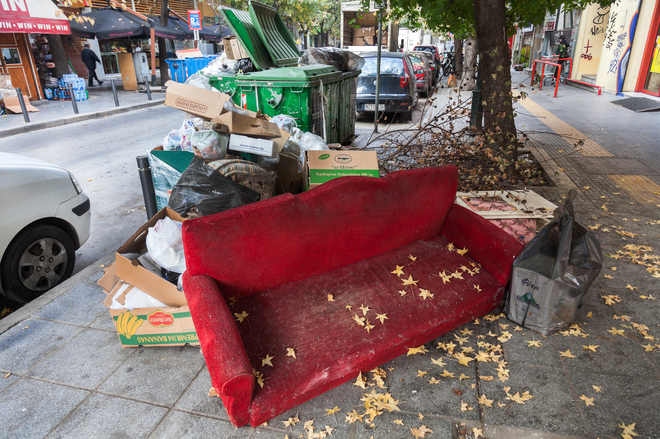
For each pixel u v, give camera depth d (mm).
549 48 23688
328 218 2822
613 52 15008
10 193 3482
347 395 2471
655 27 13070
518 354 2750
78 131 11156
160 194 3910
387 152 7164
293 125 5461
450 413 2338
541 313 2859
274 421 2307
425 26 6730
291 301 2713
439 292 2924
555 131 9227
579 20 18672
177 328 2805
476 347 2836
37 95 15875
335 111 7613
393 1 6355
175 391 2539
